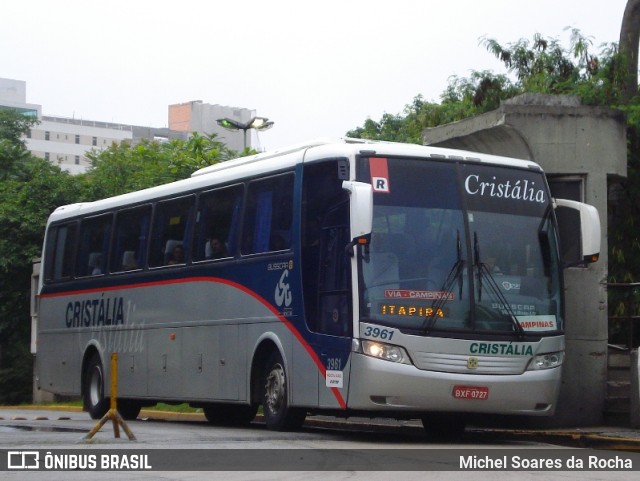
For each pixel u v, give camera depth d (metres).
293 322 14.99
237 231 16.78
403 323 13.56
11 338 42.59
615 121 17.55
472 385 13.70
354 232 13.34
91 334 21.47
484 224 14.41
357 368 13.52
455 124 18.78
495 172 14.75
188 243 18.25
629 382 17.20
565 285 17.20
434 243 14.03
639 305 19.67
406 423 18.48
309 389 14.55
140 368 19.56
